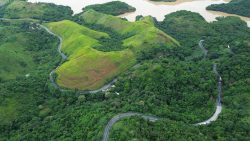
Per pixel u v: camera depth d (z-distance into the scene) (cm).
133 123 18875
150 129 18675
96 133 19012
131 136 17688
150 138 18075
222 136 19925
